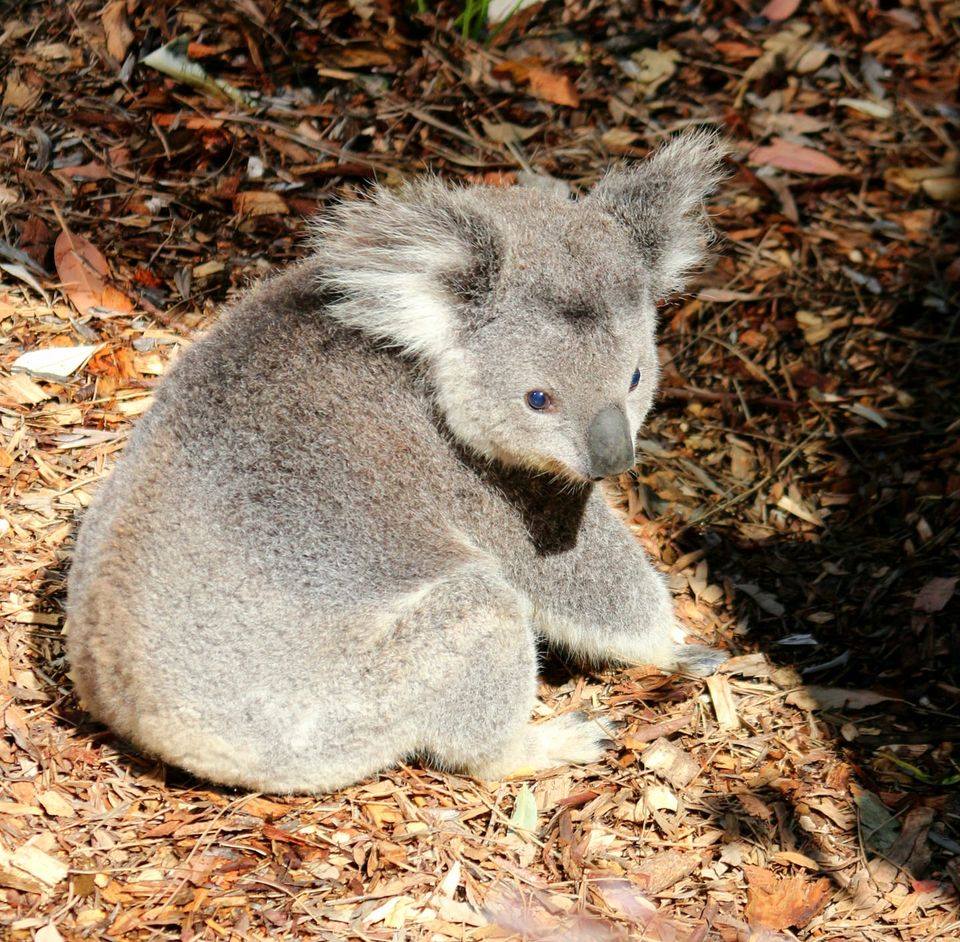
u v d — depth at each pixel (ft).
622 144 33.50
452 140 32.35
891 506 26.96
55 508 23.40
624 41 36.22
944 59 38.19
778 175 34.35
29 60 31.07
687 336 30.94
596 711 22.09
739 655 23.75
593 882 18.29
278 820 18.45
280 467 18.13
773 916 18.16
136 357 26.96
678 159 21.27
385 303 18.99
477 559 19.43
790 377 30.07
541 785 20.12
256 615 17.42
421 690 18.38
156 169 30.01
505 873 18.28
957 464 27.53
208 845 17.80
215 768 18.02
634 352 19.42
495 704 18.92
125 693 17.44
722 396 29.55
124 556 17.46
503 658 18.76
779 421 29.12
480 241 18.67
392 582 18.38
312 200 30.14
